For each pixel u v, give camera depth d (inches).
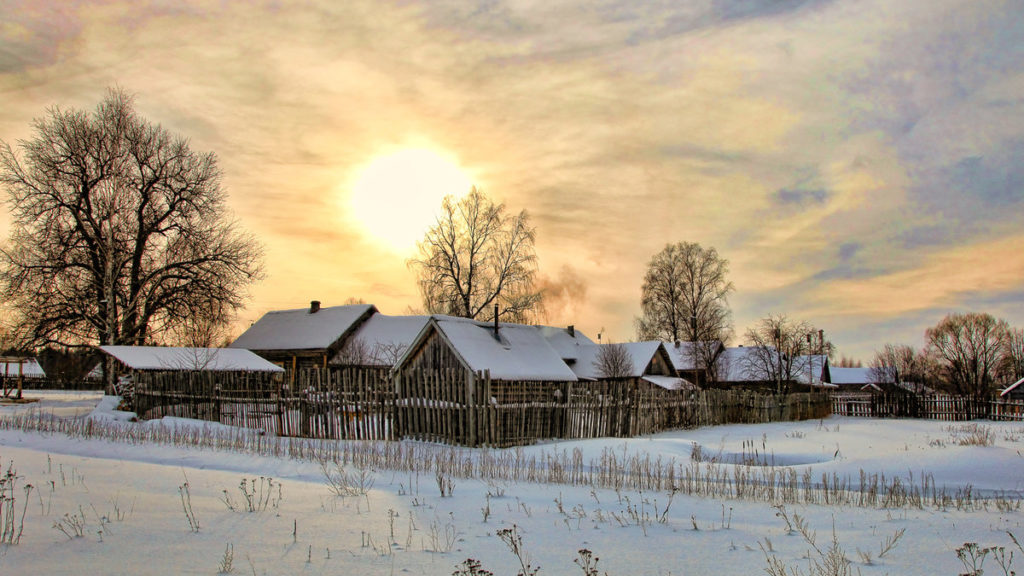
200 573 239.5
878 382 2544.3
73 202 1529.3
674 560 281.3
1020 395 1689.2
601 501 425.4
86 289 1514.5
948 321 3014.3
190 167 1675.7
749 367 2348.7
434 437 820.0
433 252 2042.3
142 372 1130.0
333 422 862.5
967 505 428.1
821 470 615.8
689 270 2714.1
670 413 1159.6
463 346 1027.9
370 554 276.1
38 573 229.8
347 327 1937.7
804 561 281.4
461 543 303.0
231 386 972.6
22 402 1582.2
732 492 474.9
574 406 925.2
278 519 339.9
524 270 2048.5
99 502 361.7
